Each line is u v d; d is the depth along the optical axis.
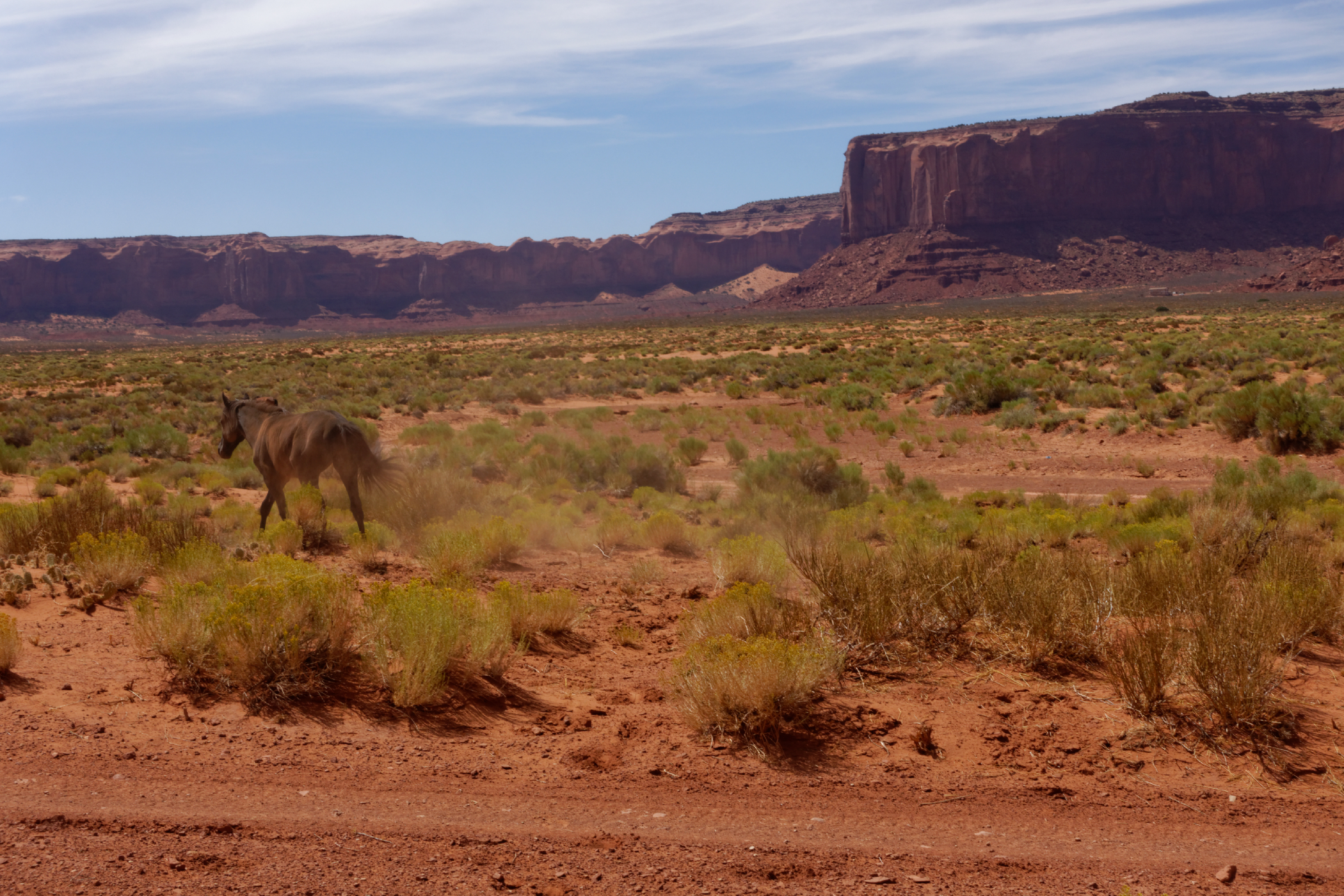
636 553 11.40
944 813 4.55
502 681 6.16
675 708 5.79
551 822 4.33
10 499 14.23
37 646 6.27
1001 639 6.74
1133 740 5.30
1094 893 3.81
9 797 4.25
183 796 4.37
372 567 9.37
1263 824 4.49
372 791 4.55
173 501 12.90
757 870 3.94
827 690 5.96
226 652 5.64
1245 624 6.15
